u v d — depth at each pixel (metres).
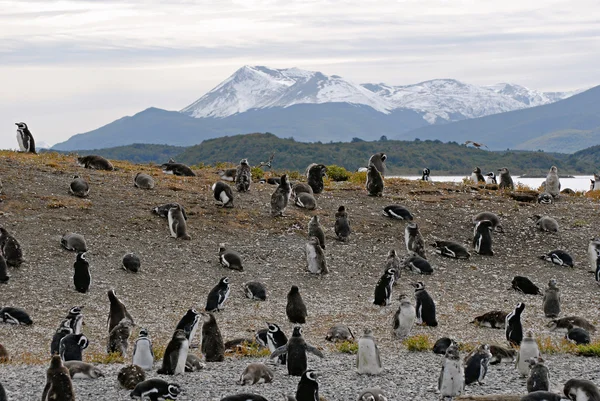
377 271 32.81
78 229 33.44
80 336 19.12
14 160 43.22
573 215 41.53
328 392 16.80
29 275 28.56
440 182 50.31
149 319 25.38
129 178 42.56
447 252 35.03
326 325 25.38
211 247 33.62
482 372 17.34
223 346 20.34
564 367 19.27
